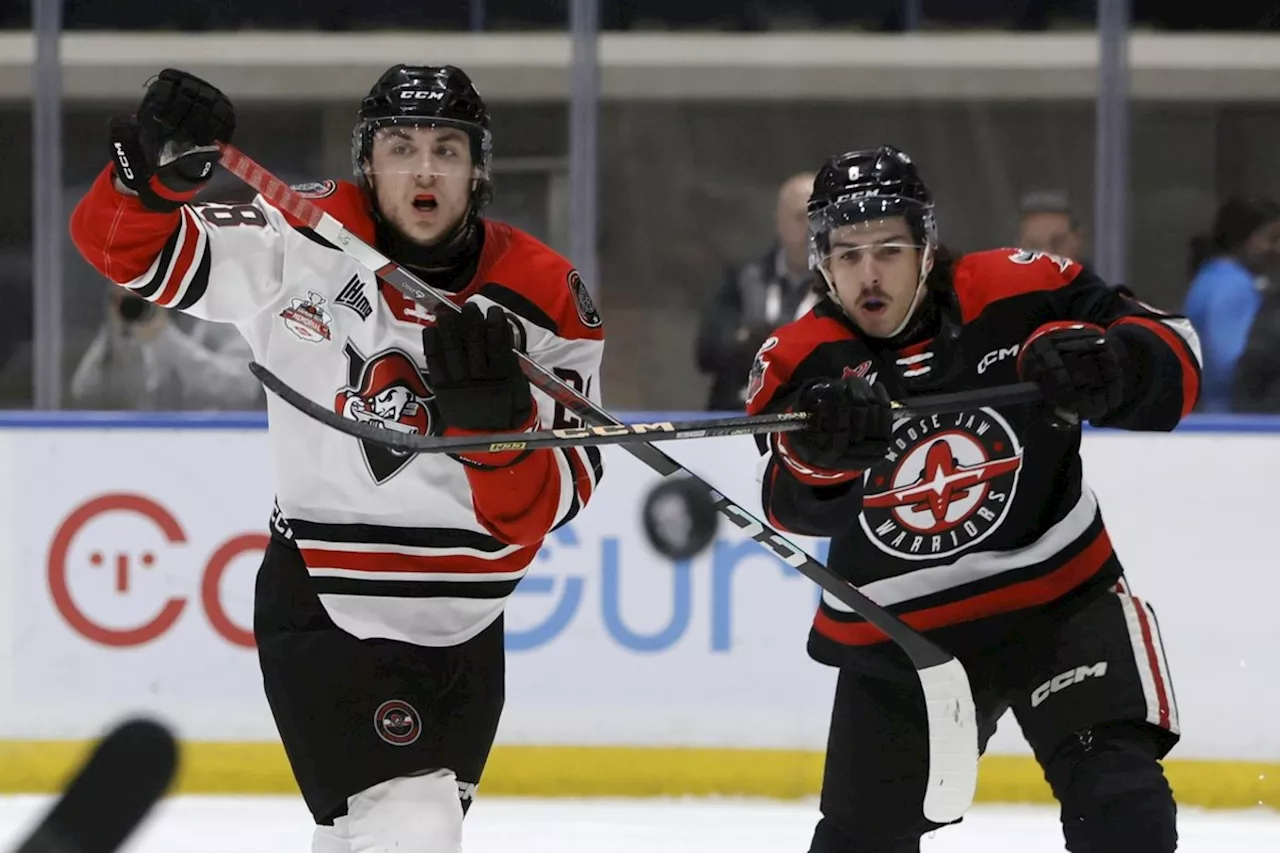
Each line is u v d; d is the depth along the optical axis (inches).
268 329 344.5
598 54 753.6
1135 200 760.3
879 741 375.6
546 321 347.9
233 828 596.4
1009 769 634.8
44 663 653.9
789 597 644.7
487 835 588.7
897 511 368.2
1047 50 762.2
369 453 340.8
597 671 647.1
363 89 770.2
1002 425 360.8
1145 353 347.3
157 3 753.0
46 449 655.8
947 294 361.1
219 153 317.4
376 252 321.1
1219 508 641.0
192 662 652.7
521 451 319.6
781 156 767.7
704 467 649.6
